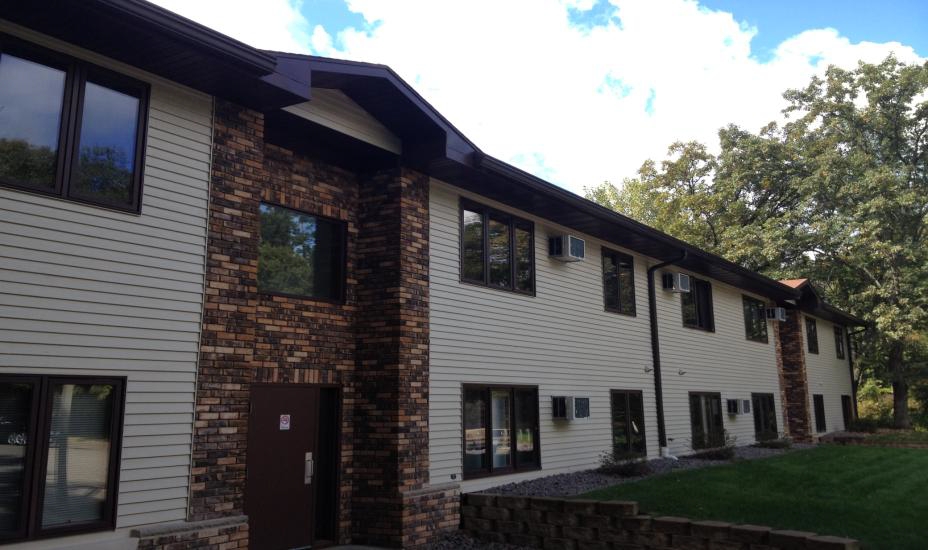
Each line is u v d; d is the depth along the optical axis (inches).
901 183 1167.6
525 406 497.4
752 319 912.3
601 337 592.1
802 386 997.2
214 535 282.2
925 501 423.2
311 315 375.9
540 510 372.5
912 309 1119.0
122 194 274.1
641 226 581.9
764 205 1373.0
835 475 532.4
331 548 365.4
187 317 286.0
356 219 414.3
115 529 255.8
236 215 310.0
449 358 426.6
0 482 232.8
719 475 521.3
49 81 258.8
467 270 457.4
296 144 377.4
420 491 383.2
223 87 303.0
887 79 1245.1
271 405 346.9
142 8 245.6
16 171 245.8
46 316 246.4
